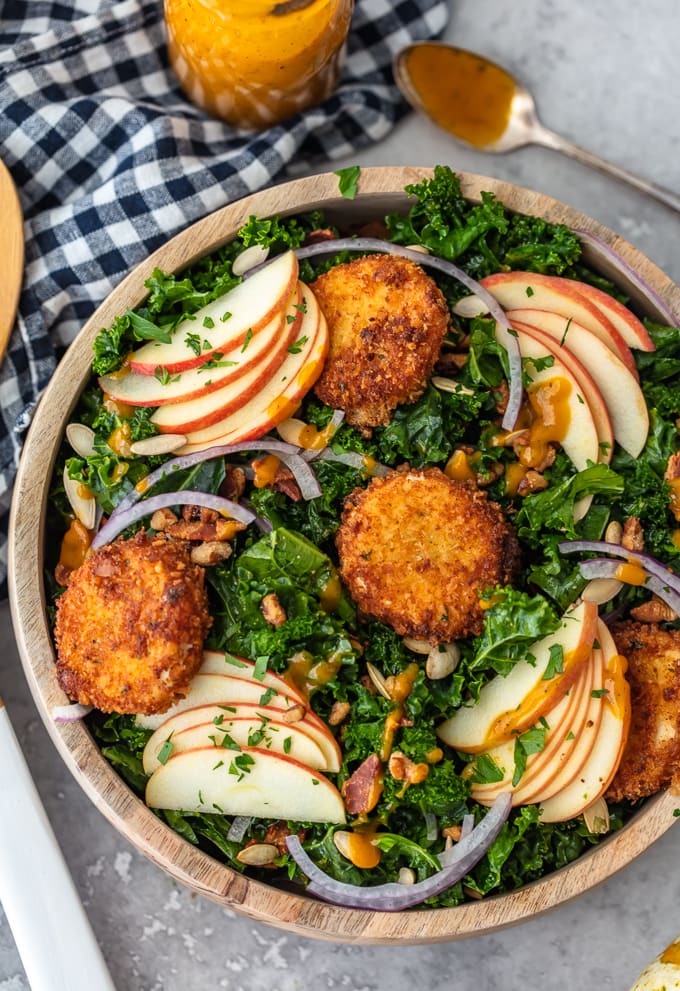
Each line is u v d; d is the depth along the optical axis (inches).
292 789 24.6
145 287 25.1
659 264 29.2
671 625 25.8
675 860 28.2
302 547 25.0
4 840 25.6
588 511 25.6
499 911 24.6
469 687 25.0
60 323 27.5
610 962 28.0
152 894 28.1
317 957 28.1
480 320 25.5
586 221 25.8
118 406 25.1
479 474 25.5
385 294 25.2
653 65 29.5
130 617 24.2
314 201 25.6
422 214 26.0
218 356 24.8
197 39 26.2
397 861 25.0
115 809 24.5
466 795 24.8
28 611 24.9
